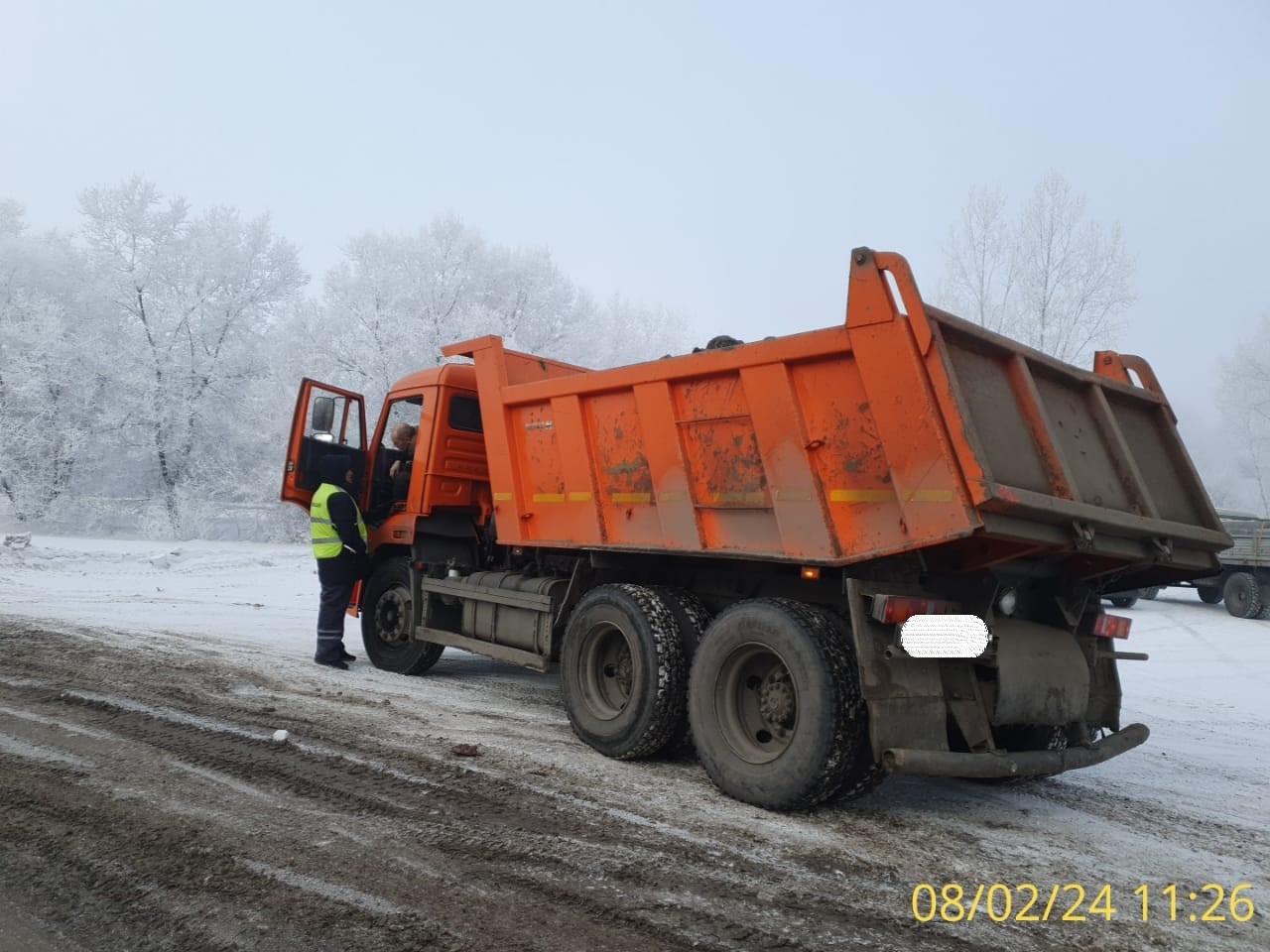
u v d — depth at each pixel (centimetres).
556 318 3425
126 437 3084
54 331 2970
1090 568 523
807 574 491
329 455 851
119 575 1583
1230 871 425
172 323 3120
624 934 315
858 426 465
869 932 330
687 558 585
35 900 321
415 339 2892
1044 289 2389
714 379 538
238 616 1137
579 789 481
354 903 327
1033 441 468
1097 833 471
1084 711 504
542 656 661
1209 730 774
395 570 834
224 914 314
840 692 450
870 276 453
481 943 303
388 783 465
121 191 3167
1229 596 1814
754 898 352
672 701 544
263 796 434
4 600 1123
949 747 475
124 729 536
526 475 683
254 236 3347
